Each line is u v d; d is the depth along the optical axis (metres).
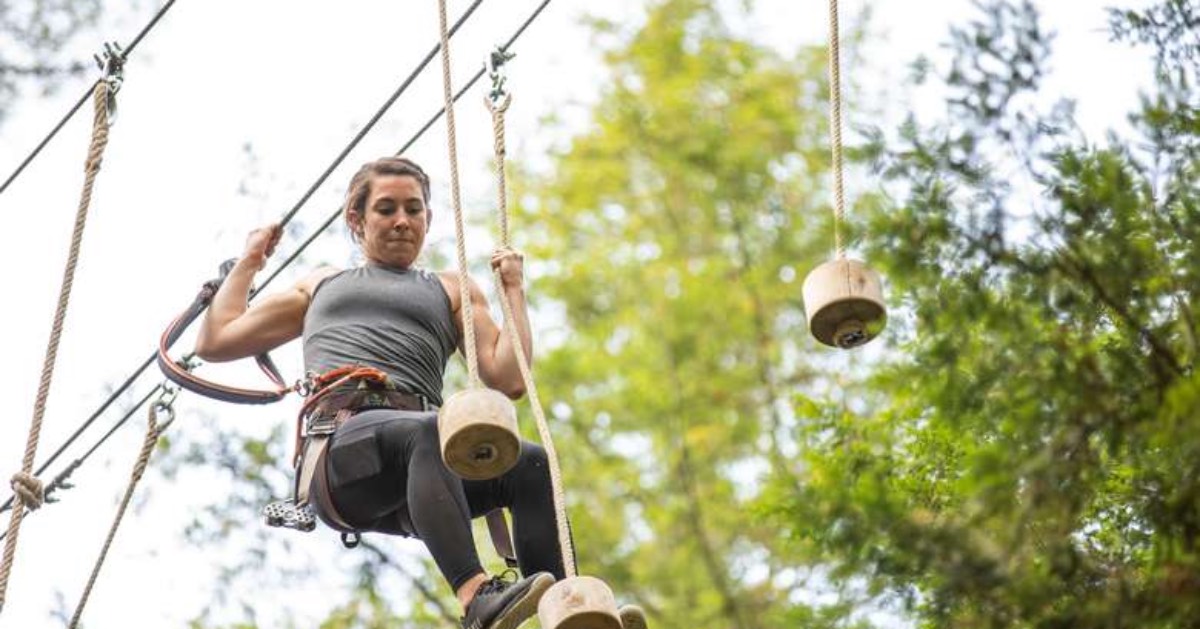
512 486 8.29
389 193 8.85
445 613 16.38
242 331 8.89
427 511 8.01
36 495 9.23
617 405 18.14
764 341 18.78
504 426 7.51
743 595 16.72
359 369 8.39
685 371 18.59
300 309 8.95
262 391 9.20
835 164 7.61
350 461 8.20
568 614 7.28
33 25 16.42
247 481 16.78
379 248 8.82
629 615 7.90
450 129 8.14
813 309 7.56
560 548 8.23
